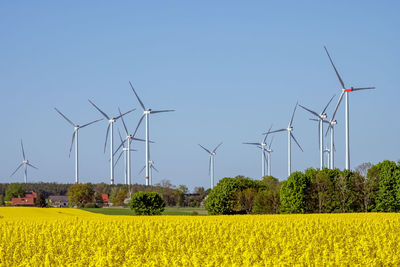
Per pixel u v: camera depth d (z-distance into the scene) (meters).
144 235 53.41
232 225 63.06
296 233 53.28
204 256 38.84
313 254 40.03
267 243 46.12
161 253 41.75
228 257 37.16
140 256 39.47
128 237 51.53
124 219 81.31
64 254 43.22
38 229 62.19
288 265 34.03
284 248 43.19
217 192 136.12
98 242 48.91
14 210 120.19
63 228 62.31
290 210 124.88
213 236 52.62
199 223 67.81
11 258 42.16
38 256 41.19
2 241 51.78
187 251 43.03
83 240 49.78
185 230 57.22
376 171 128.00
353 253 38.22
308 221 69.19
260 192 133.50
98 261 36.50
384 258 37.66
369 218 77.38
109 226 63.31
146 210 136.38
